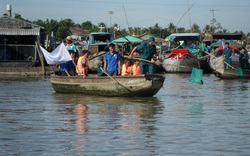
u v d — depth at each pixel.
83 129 17.30
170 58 53.12
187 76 47.66
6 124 18.31
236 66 46.25
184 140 15.54
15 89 31.95
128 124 18.28
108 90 26.67
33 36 53.19
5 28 52.47
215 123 18.52
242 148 14.50
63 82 28.52
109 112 21.23
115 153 13.97
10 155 13.77
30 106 23.34
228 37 65.69
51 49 51.50
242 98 26.75
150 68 26.86
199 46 59.53
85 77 27.39
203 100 25.73
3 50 49.91
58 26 105.56
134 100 25.47
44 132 16.77
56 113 21.02
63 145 14.88
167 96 27.52
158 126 17.88
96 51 54.56
